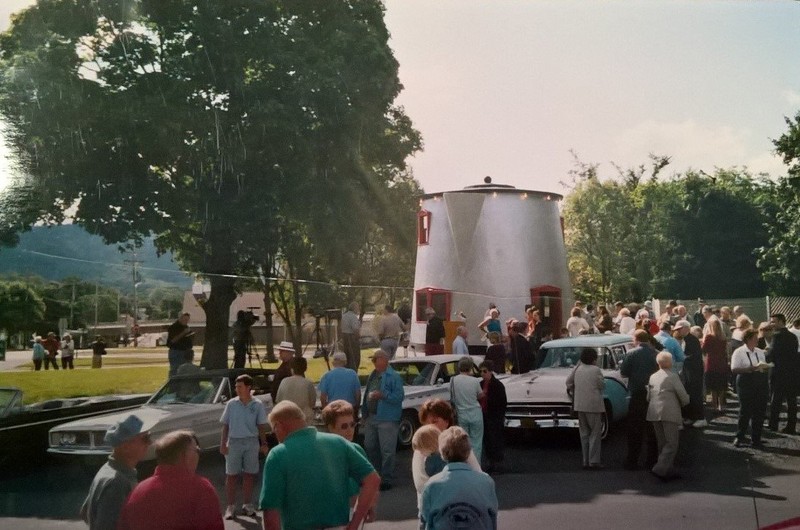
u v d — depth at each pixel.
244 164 8.16
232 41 8.52
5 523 4.85
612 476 7.69
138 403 6.01
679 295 11.69
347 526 3.93
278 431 3.99
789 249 10.45
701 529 5.79
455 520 3.89
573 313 11.45
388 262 9.62
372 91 9.06
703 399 9.44
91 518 3.61
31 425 5.19
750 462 7.38
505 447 9.55
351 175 9.11
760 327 8.88
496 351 10.23
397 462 9.33
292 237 8.36
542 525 5.92
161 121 7.71
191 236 7.65
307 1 8.91
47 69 7.34
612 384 9.82
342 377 7.59
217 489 6.12
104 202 7.10
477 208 10.54
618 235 11.45
